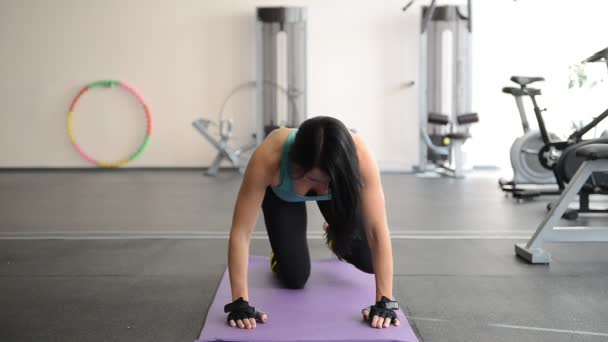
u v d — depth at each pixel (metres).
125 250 2.69
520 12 6.57
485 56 6.67
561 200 2.45
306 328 1.64
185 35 6.74
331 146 1.29
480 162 6.80
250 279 2.12
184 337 1.63
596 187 3.40
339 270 2.25
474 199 4.40
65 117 6.78
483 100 6.74
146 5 6.70
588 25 6.29
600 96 5.82
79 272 2.30
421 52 6.38
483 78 6.71
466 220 3.49
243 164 6.71
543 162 4.34
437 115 5.98
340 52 6.77
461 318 1.78
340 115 6.83
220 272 2.31
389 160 6.84
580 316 1.80
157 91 6.79
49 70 6.75
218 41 6.74
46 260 2.50
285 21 6.30
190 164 6.85
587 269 2.33
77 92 6.79
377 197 1.61
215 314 1.77
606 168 2.42
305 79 6.47
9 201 4.30
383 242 1.65
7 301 1.94
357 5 6.71
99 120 6.80
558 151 4.30
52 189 5.03
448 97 6.73
